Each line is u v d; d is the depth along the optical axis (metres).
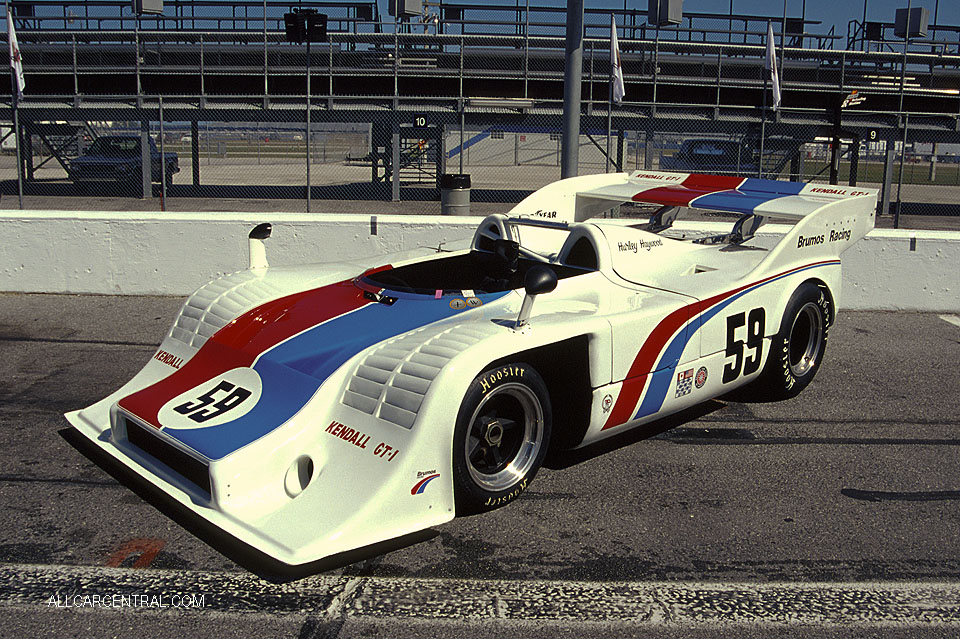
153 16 20.05
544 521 3.49
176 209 17.39
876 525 3.51
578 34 8.26
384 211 17.67
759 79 19.78
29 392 5.00
